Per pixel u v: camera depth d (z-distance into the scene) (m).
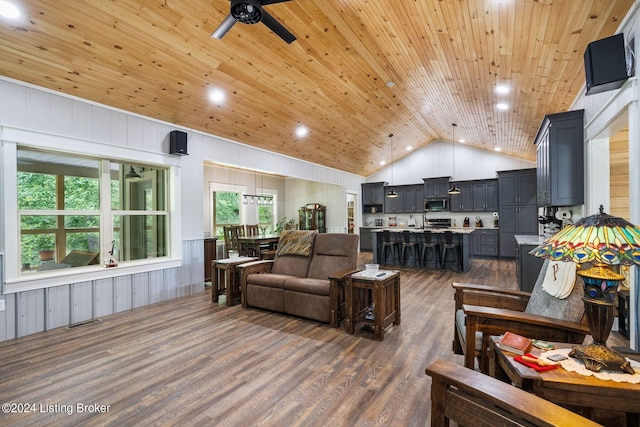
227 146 5.38
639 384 1.10
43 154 3.44
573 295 1.79
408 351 2.69
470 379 1.05
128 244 4.17
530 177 7.76
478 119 5.98
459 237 6.61
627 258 1.03
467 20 2.74
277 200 9.97
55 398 2.01
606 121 2.88
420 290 4.88
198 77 3.67
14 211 3.05
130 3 2.59
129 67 3.26
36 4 2.40
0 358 2.57
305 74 4.08
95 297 3.63
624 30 2.44
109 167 3.89
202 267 4.96
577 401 1.13
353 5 2.83
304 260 4.00
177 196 4.59
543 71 3.38
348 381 2.20
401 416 1.82
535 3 2.34
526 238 5.06
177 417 1.82
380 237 7.53
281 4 2.84
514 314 1.84
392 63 3.91
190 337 3.00
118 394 2.05
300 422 1.77
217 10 2.84
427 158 9.49
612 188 3.75
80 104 3.50
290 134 5.81
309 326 3.30
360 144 7.39
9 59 2.79
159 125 4.33
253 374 2.30
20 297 3.08
